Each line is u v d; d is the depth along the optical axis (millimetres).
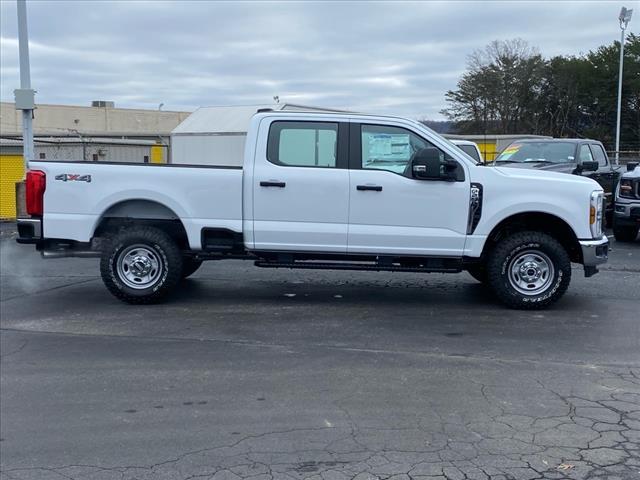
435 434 4414
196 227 7773
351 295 8664
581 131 63719
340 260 7938
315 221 7680
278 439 4352
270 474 3908
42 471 3971
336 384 5332
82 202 7789
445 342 6500
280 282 9539
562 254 7629
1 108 50656
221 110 25406
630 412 4766
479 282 9586
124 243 7840
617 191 13805
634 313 7680
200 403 4961
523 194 7586
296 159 7715
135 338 6633
